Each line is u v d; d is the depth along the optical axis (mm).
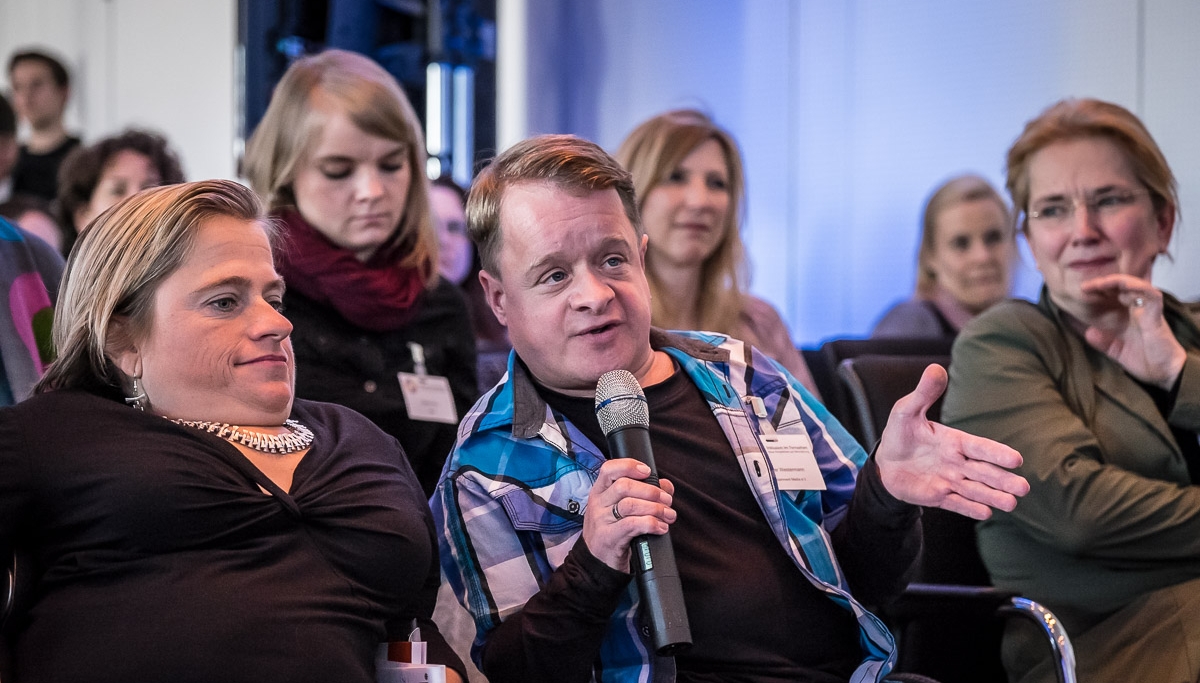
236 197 1820
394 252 2992
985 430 2562
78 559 1605
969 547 2660
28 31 6523
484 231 1937
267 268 1807
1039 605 2258
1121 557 2402
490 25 6145
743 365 2129
